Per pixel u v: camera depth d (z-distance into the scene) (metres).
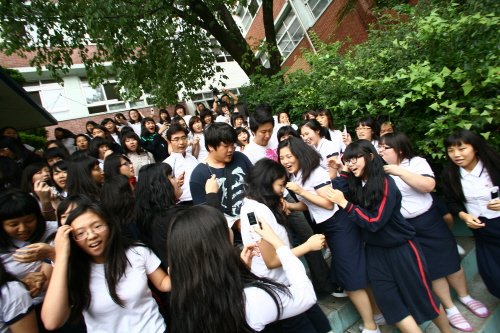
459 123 2.57
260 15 14.79
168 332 1.59
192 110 15.55
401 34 3.89
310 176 2.21
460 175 2.37
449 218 2.76
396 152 2.45
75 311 1.36
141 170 2.07
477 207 2.31
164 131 5.50
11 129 4.30
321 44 6.94
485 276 2.42
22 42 5.94
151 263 1.61
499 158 2.23
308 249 1.76
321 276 2.55
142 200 1.98
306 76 5.66
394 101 3.28
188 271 1.15
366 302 2.27
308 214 2.79
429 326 2.54
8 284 1.42
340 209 2.28
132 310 1.46
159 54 7.32
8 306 1.40
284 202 2.15
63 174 2.81
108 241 1.44
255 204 1.79
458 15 2.78
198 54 8.04
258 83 7.82
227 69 18.61
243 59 8.33
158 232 1.89
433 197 2.59
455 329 2.45
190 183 2.41
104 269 1.43
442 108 2.88
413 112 3.23
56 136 5.64
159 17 6.25
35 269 1.69
